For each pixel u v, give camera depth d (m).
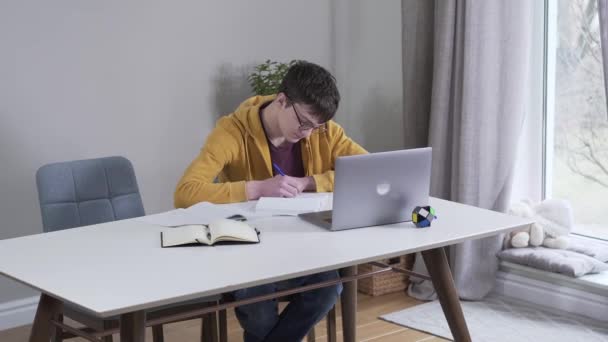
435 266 2.22
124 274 1.67
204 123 3.67
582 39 3.33
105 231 2.08
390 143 3.99
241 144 2.58
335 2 4.10
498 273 3.46
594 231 3.42
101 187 2.49
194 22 3.58
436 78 3.40
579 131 3.40
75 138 3.29
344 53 4.17
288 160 2.67
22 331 3.17
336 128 2.75
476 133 3.30
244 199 2.39
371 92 4.07
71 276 1.66
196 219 2.15
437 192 3.47
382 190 2.08
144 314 1.64
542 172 3.55
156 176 3.54
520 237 3.39
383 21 3.95
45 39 3.17
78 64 3.26
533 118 3.49
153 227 2.12
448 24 3.33
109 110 3.37
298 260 1.76
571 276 3.10
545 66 3.46
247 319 2.29
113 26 3.34
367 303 3.46
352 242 1.93
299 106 2.34
